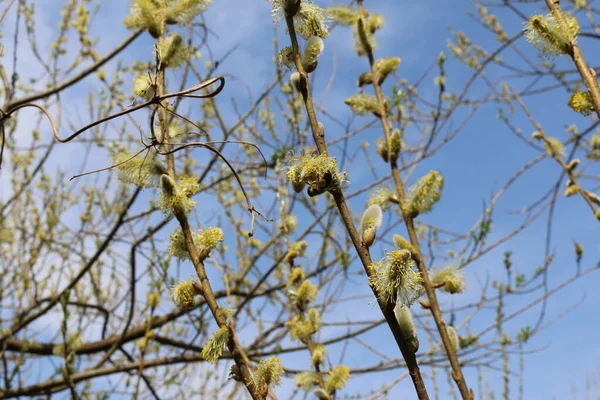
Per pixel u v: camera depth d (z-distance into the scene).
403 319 1.66
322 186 1.74
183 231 2.05
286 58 2.04
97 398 6.24
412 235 2.60
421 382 1.57
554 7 2.19
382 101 3.09
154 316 6.21
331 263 6.11
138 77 2.38
